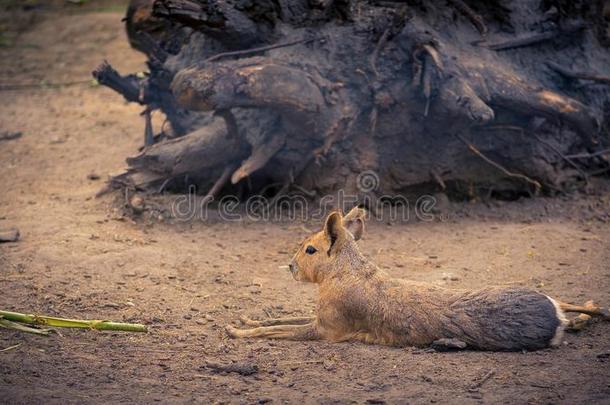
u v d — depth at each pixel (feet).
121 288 34.71
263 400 24.25
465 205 46.50
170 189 47.03
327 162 44.75
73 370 26.68
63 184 49.75
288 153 44.68
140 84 48.85
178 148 45.24
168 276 36.22
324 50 43.91
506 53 47.67
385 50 43.68
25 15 92.89
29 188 49.01
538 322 27.14
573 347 27.89
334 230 29.53
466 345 27.63
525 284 35.12
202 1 41.32
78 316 31.63
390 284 29.07
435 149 45.55
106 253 38.29
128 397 24.54
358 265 29.45
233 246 40.47
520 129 45.47
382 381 25.64
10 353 27.81
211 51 46.52
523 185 47.32
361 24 44.09
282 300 34.09
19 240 39.88
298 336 29.73
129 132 60.49
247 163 43.34
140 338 29.81
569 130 48.49
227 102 39.52
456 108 41.98
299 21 44.09
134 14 51.55
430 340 27.96
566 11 48.62
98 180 50.21
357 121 44.65
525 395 24.17
